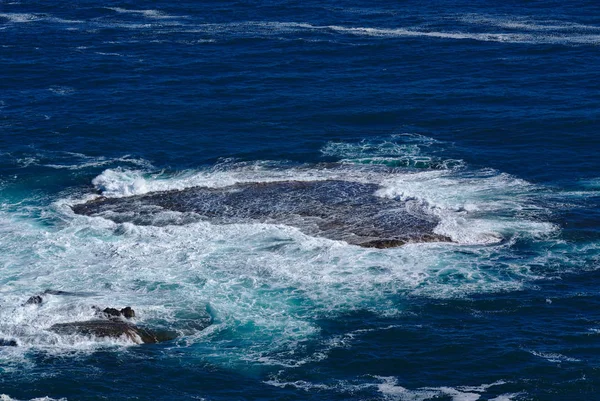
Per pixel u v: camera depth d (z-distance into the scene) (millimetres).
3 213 127250
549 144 147250
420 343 96812
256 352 96125
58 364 93375
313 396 88812
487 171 139125
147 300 105188
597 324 99438
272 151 146750
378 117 159250
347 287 107688
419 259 113562
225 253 115438
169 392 89562
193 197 130875
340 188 133250
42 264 113125
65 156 145500
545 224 122062
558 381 90000
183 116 159875
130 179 137125
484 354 94500
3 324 99125
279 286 108000
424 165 141625
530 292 106062
